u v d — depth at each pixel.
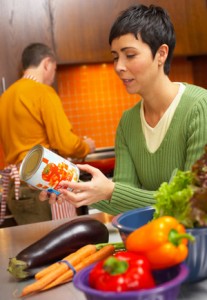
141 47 1.49
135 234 0.88
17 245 1.50
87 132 3.91
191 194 0.98
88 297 0.81
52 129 2.85
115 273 0.80
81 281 0.84
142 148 1.69
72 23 3.47
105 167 3.28
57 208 2.47
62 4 3.45
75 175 1.40
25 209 2.82
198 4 3.76
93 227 1.31
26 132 2.85
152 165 1.66
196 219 0.95
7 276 1.24
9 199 2.88
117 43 1.51
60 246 1.24
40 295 1.09
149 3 3.64
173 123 1.58
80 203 1.40
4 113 2.90
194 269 1.01
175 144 1.58
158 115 1.63
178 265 0.88
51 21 3.43
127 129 1.76
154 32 1.49
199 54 3.82
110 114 3.96
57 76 3.81
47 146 2.90
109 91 3.95
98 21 3.52
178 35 3.73
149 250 0.85
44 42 3.43
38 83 2.88
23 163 1.34
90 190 1.42
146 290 0.77
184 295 1.00
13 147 2.89
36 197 2.78
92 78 3.89
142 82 1.54
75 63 3.55
